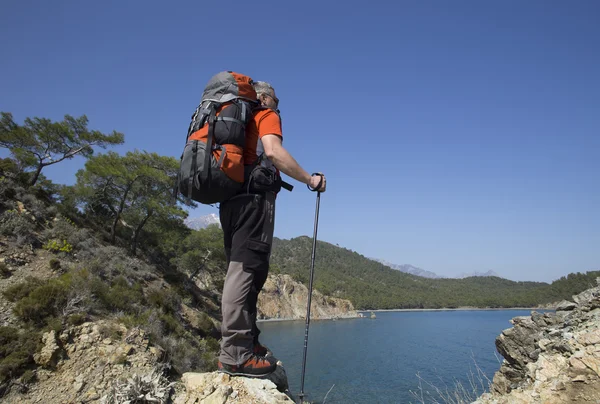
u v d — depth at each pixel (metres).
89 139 27.02
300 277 131.25
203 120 2.41
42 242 18.66
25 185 23.86
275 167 2.59
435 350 46.03
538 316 7.43
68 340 11.36
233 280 2.48
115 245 26.73
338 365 39.47
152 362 11.46
